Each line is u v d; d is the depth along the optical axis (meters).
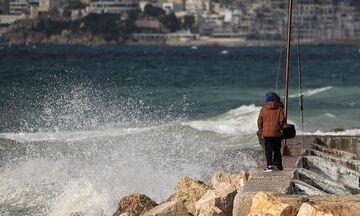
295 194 28.34
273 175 30.73
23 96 96.00
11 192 38.69
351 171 34.91
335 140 43.97
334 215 23.75
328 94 106.94
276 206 24.34
